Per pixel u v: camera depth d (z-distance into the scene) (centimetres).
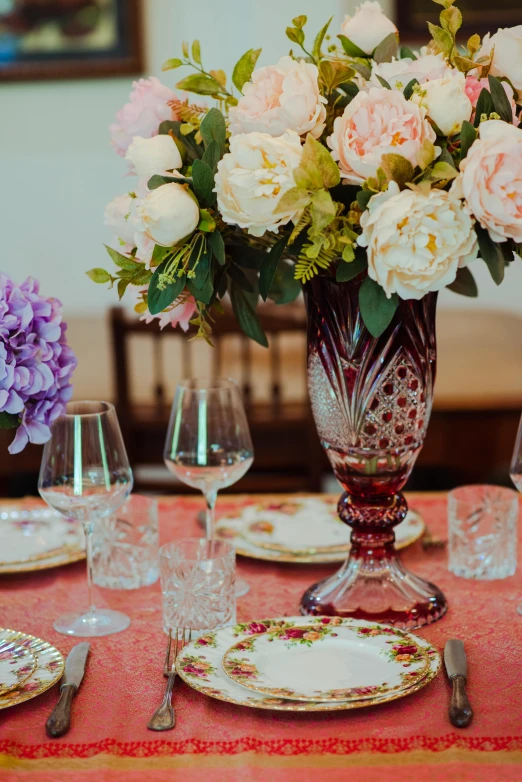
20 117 338
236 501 145
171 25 329
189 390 111
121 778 73
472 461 207
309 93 87
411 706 83
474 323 295
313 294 99
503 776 72
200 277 91
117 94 336
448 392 208
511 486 212
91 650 96
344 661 88
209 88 100
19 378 90
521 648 95
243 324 109
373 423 99
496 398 203
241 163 84
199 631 97
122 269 98
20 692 83
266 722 81
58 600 110
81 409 105
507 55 93
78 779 73
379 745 76
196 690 85
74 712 83
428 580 114
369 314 89
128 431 195
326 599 104
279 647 91
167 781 73
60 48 328
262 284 93
